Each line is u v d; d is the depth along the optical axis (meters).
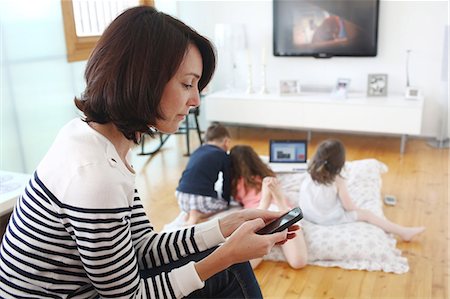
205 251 1.11
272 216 1.17
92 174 0.80
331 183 2.36
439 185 3.17
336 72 4.55
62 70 3.46
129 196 0.90
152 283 0.90
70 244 0.84
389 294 1.92
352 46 4.35
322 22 4.39
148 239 1.12
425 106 4.32
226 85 5.04
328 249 2.17
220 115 4.53
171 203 2.99
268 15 4.66
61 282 0.87
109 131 0.90
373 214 2.38
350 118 4.05
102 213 0.80
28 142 3.20
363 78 4.47
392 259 2.15
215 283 1.06
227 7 4.79
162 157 4.03
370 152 4.02
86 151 0.82
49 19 3.29
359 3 4.21
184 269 0.92
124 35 0.81
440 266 2.12
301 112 4.21
